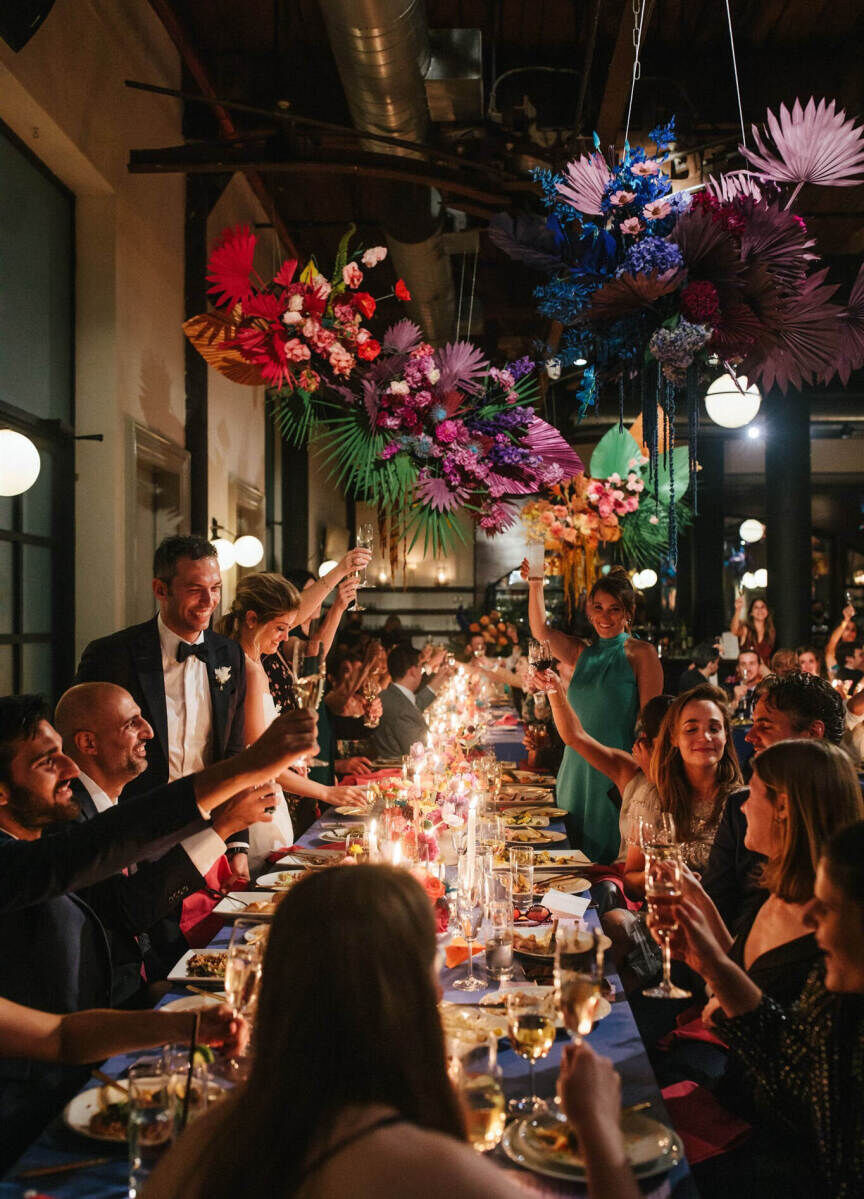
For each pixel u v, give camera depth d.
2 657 4.78
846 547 18.23
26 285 5.02
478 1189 0.83
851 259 9.80
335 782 5.57
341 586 4.54
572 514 6.21
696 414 3.16
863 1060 1.53
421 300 8.87
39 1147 1.49
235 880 3.18
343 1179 0.84
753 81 6.78
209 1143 0.94
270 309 4.15
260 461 10.34
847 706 5.73
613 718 4.35
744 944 2.22
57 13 4.81
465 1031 1.82
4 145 4.75
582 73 6.10
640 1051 1.84
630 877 3.34
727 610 18.28
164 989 2.33
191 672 3.49
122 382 5.78
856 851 1.42
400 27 4.77
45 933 2.03
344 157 5.52
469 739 5.46
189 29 6.73
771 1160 1.75
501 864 3.17
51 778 2.03
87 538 5.56
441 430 4.24
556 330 9.70
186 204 7.17
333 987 0.94
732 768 3.18
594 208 3.12
